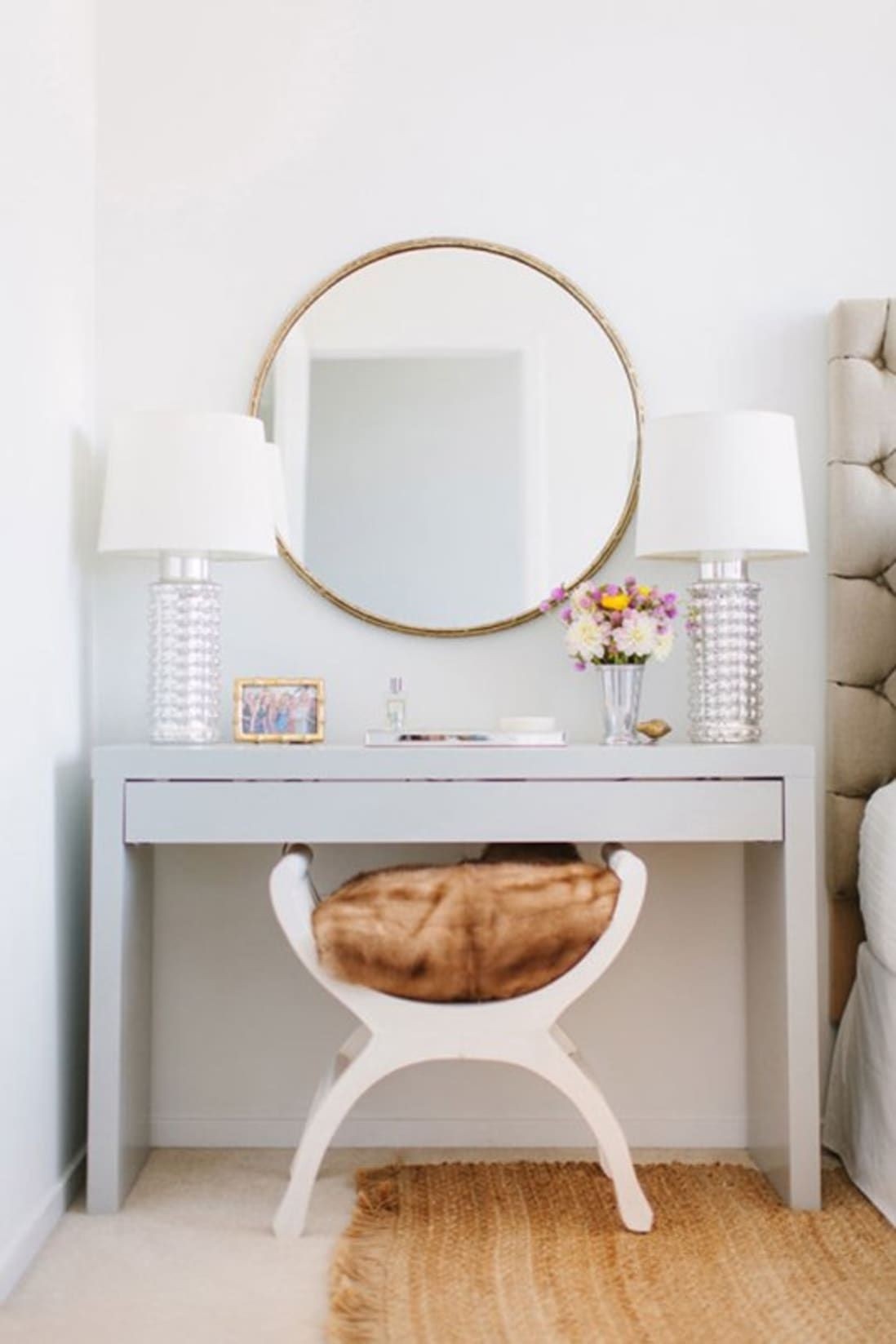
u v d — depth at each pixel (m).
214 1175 2.41
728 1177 2.38
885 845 2.28
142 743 2.61
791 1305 1.85
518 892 2.04
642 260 2.66
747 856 2.56
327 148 2.66
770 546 2.35
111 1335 1.77
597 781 2.21
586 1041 2.61
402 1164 2.45
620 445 2.64
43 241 2.24
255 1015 2.60
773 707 2.63
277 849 2.61
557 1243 2.06
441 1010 2.08
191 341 2.65
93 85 2.64
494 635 2.65
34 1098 2.11
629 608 2.42
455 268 2.65
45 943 2.20
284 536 2.63
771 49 2.67
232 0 2.67
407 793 2.20
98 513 2.62
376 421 2.64
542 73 2.66
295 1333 1.78
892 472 2.55
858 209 2.67
